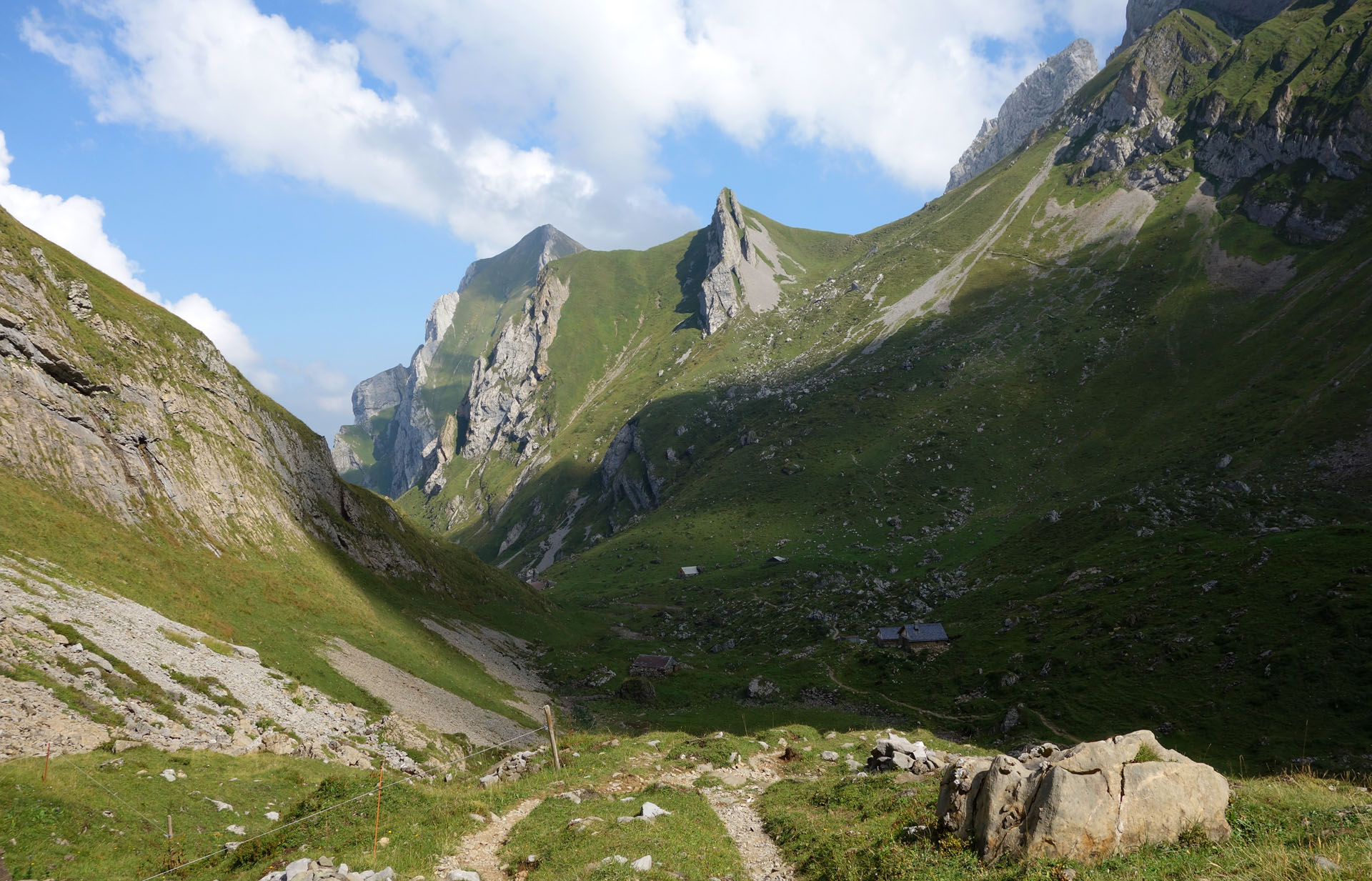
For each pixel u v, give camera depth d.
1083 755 17.97
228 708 48.06
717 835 25.14
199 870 27.44
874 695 112.00
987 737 90.06
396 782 31.91
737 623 172.50
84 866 26.62
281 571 83.31
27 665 38.72
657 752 38.75
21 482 59.53
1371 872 12.54
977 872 17.17
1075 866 15.91
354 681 67.38
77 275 79.75
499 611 142.62
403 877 21.59
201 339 97.12
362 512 124.12
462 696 80.56
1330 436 178.00
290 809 30.83
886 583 177.25
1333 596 87.75
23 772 30.27
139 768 34.97
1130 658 97.06
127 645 47.50
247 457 94.19
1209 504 156.62
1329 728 70.06
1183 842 16.31
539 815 26.70
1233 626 92.62
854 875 19.48
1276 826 16.45
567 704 102.12
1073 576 137.75
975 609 141.00
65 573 52.56
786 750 39.78
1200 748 74.12
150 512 70.88
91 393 72.12
